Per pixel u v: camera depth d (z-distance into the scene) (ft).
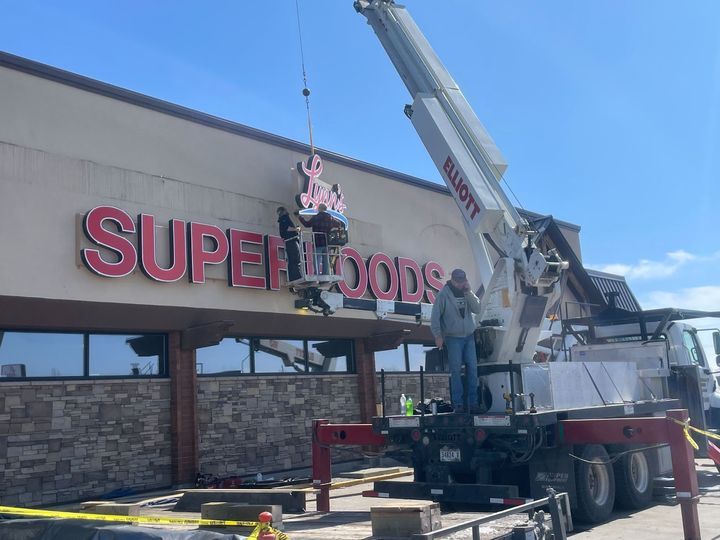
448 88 38.04
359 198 56.65
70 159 39.50
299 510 31.40
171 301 42.91
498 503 28.19
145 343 46.11
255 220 48.57
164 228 43.27
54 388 41.16
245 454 49.96
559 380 31.55
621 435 28.30
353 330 57.21
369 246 56.44
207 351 49.32
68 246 38.63
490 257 35.73
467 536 18.97
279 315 49.60
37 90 38.83
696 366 44.86
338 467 55.72
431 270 60.44
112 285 40.24
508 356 32.53
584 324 48.47
